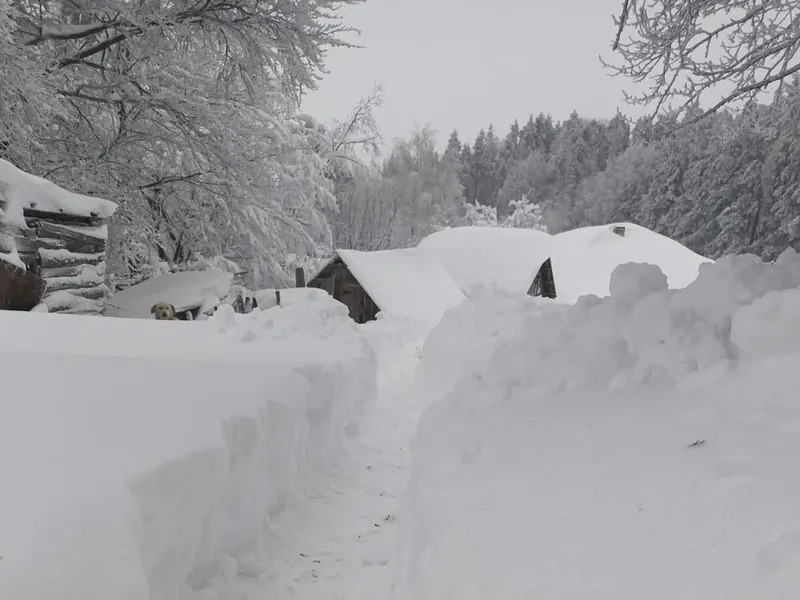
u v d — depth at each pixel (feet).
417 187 132.26
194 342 15.58
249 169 46.34
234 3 35.68
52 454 7.03
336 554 10.79
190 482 7.67
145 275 48.91
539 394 10.23
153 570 6.86
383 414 21.21
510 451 7.98
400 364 33.14
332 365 15.34
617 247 103.50
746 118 20.92
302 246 67.31
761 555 4.37
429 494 7.48
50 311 20.98
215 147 43.04
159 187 47.06
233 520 9.63
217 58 38.86
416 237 122.52
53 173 39.65
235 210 49.26
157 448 7.68
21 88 29.17
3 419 7.83
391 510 12.84
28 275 18.97
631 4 17.28
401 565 9.00
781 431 6.41
